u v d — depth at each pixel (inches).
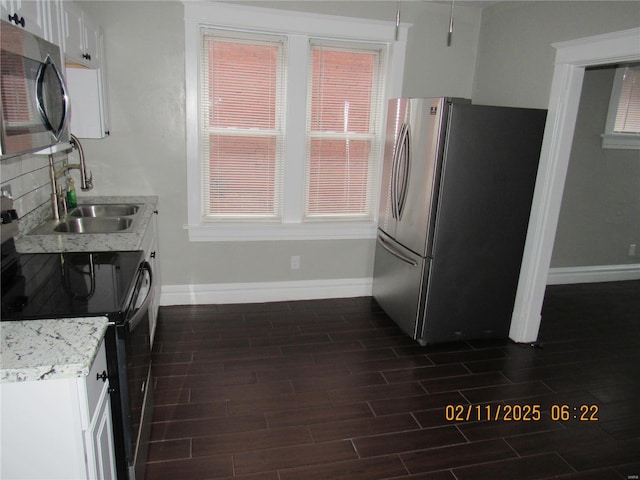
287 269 154.3
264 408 98.7
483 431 95.0
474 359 124.2
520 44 132.2
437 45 148.9
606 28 106.1
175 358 116.7
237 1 129.3
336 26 138.3
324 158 150.9
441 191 118.3
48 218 108.0
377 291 154.4
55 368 47.1
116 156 132.8
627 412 103.3
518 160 121.7
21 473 50.4
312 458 85.0
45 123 64.3
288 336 131.6
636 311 161.6
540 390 110.7
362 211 159.0
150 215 113.7
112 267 75.6
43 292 64.8
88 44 106.0
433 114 116.3
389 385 109.9
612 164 176.6
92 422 51.7
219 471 80.7
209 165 142.1
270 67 139.4
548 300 170.1
